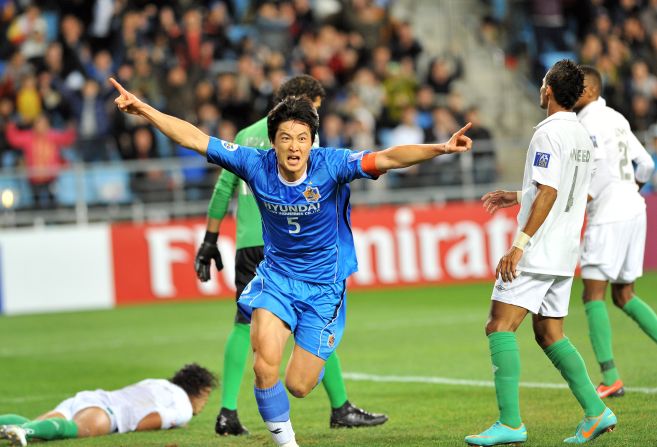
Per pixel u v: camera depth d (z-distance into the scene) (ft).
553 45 267.59
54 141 201.16
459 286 198.90
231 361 82.38
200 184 197.77
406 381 105.19
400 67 235.20
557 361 72.90
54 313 185.47
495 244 204.33
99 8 230.89
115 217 194.59
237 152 68.18
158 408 82.99
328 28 237.66
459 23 272.10
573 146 71.26
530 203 71.67
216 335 149.18
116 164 195.00
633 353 114.93
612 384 90.43
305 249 68.95
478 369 110.52
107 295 191.83
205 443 78.02
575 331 136.36
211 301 192.24
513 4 272.72
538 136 71.20
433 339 135.74
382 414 86.17
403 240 201.05
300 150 65.51
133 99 67.41
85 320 172.65
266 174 67.67
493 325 71.36
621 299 94.12
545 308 72.95
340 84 233.96
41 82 209.26
